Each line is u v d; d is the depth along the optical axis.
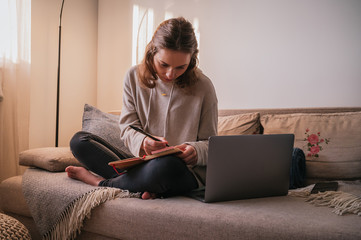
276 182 1.23
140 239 1.08
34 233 1.54
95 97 3.10
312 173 1.67
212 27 2.51
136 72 1.53
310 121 1.77
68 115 2.83
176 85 1.46
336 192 1.18
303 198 1.23
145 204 1.11
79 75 2.93
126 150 1.83
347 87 2.03
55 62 2.71
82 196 1.22
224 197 1.14
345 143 1.64
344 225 0.87
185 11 2.63
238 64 2.41
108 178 1.41
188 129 1.46
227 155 1.10
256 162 1.17
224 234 0.94
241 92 2.40
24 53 2.29
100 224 1.19
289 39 2.21
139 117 1.53
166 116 1.47
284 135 1.21
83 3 2.95
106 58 3.05
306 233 0.85
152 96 1.50
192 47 1.23
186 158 1.25
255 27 2.34
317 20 2.12
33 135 2.53
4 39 2.18
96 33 3.10
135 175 1.23
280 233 0.87
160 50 1.22
